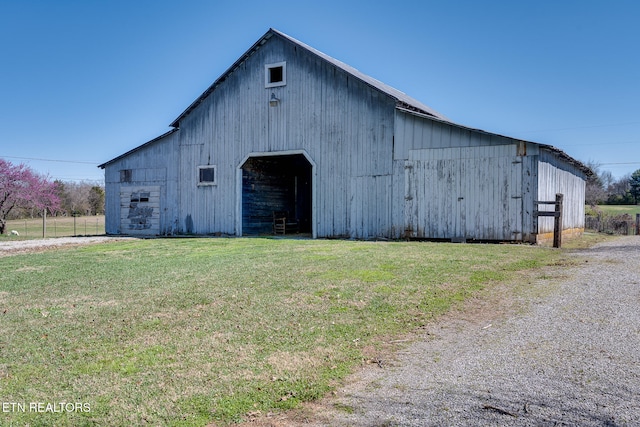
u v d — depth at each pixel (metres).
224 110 16.86
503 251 10.24
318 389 3.46
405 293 6.23
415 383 3.53
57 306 6.01
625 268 7.80
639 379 3.43
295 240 14.21
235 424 3.01
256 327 4.95
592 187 43.56
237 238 15.41
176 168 17.83
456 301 5.89
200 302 6.01
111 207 19.27
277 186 18.70
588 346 4.13
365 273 7.61
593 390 3.28
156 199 18.22
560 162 15.11
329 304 5.77
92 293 6.74
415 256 9.51
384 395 3.35
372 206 14.17
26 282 7.68
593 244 12.94
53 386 3.60
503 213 12.34
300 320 5.16
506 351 4.12
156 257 10.60
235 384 3.56
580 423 2.85
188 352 4.25
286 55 15.70
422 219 13.42
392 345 4.43
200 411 3.17
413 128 13.59
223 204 16.91
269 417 3.09
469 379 3.55
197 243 13.74
